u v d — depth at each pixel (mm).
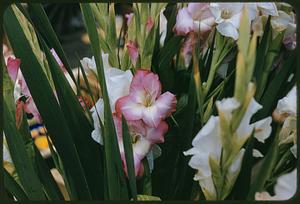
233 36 432
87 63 469
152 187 464
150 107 437
